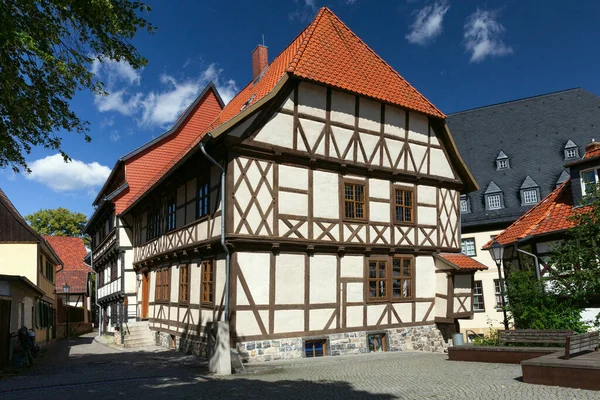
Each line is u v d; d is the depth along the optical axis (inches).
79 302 1643.7
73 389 357.4
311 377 400.8
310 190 575.5
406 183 672.4
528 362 327.6
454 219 730.8
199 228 596.7
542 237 638.5
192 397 313.1
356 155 618.5
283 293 544.4
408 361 501.0
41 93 366.3
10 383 402.6
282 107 561.0
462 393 302.2
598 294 521.3
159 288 772.6
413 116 690.2
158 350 680.4
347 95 620.7
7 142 366.0
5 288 561.0
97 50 379.9
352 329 593.9
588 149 653.9
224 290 525.0
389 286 636.1
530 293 537.6
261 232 532.4
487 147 1306.6
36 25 336.5
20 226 858.8
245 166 530.6
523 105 1342.3
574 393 285.4
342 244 590.6
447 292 673.0
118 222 977.5
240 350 507.5
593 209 500.7
